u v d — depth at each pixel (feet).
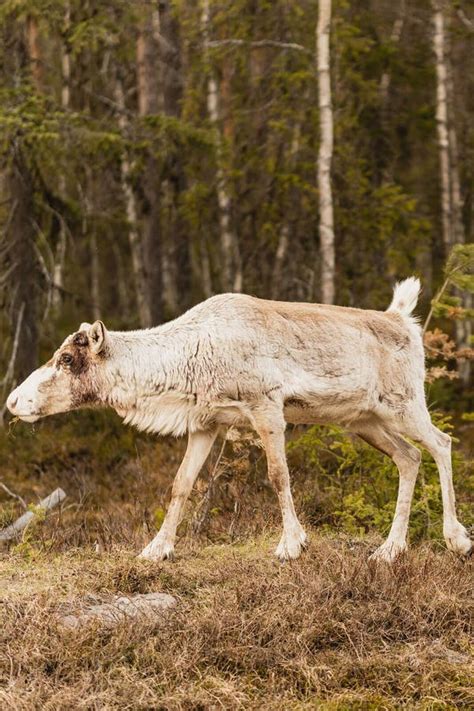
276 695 21.18
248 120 73.15
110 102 69.41
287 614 23.71
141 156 62.08
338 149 68.28
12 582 26.81
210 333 28.66
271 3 68.44
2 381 59.41
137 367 28.91
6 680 21.36
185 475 29.50
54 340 67.72
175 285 87.35
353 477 37.17
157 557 28.66
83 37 61.77
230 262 74.74
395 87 83.05
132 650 22.41
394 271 66.95
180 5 68.64
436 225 86.94
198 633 22.72
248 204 74.18
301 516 34.65
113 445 54.44
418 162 90.02
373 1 76.48
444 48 75.56
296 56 68.95
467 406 63.72
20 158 57.72
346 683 21.89
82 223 63.62
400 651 22.99
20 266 58.90
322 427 38.45
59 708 20.10
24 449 55.01
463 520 34.17
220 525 34.86
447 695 21.29
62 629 22.76
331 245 55.26
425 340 37.06
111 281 103.24
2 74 59.21
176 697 20.62
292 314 29.53
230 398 28.60
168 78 79.97
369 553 30.14
